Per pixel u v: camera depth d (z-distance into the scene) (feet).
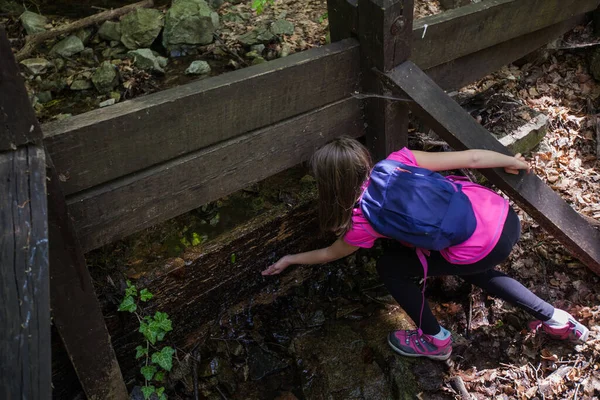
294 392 8.42
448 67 9.28
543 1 9.62
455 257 7.02
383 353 8.48
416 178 6.89
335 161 6.52
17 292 4.18
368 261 9.89
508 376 8.17
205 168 7.09
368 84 7.89
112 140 6.11
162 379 8.19
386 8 6.94
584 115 11.34
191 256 7.91
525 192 7.75
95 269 7.64
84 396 7.72
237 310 9.17
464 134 7.63
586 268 9.11
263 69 6.98
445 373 8.28
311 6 12.62
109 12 11.22
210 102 6.63
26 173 4.89
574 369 8.02
